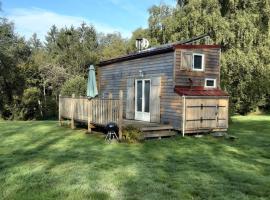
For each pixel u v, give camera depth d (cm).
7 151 1066
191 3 2859
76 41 4938
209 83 1606
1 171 802
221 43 2797
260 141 1358
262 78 2892
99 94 2181
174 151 1105
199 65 1578
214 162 938
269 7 2817
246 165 909
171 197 630
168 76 1534
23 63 3192
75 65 4197
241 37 2805
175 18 3025
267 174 815
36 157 966
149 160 952
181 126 1444
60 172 795
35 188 673
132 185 698
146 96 1705
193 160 964
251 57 2745
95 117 1426
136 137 1264
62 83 3275
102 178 748
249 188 693
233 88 2969
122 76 1919
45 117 2952
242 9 2909
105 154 1026
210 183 724
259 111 3334
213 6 2827
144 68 1711
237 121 2312
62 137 1370
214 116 1512
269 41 2817
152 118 1638
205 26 2788
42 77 3119
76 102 1589
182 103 1441
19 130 1606
